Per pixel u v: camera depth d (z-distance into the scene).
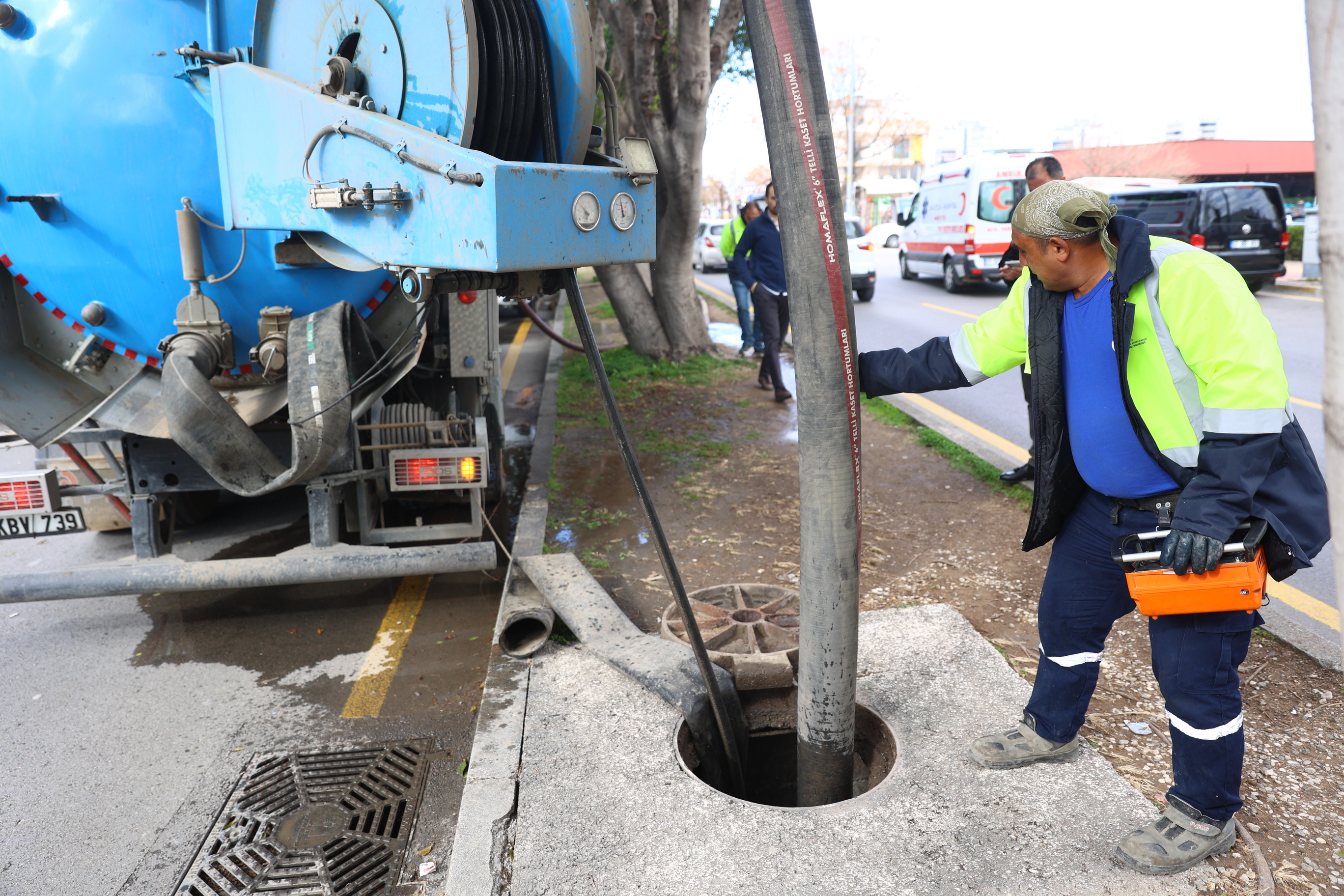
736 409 8.45
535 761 2.97
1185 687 2.30
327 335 3.56
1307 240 17.08
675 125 8.85
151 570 4.08
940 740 3.00
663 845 2.56
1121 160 41.09
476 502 4.59
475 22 2.33
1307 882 2.37
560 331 14.19
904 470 6.45
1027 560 4.70
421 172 2.35
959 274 17.78
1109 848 2.47
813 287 2.38
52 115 3.70
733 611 4.01
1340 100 1.08
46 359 4.10
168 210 3.79
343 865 2.77
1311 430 7.36
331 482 4.26
